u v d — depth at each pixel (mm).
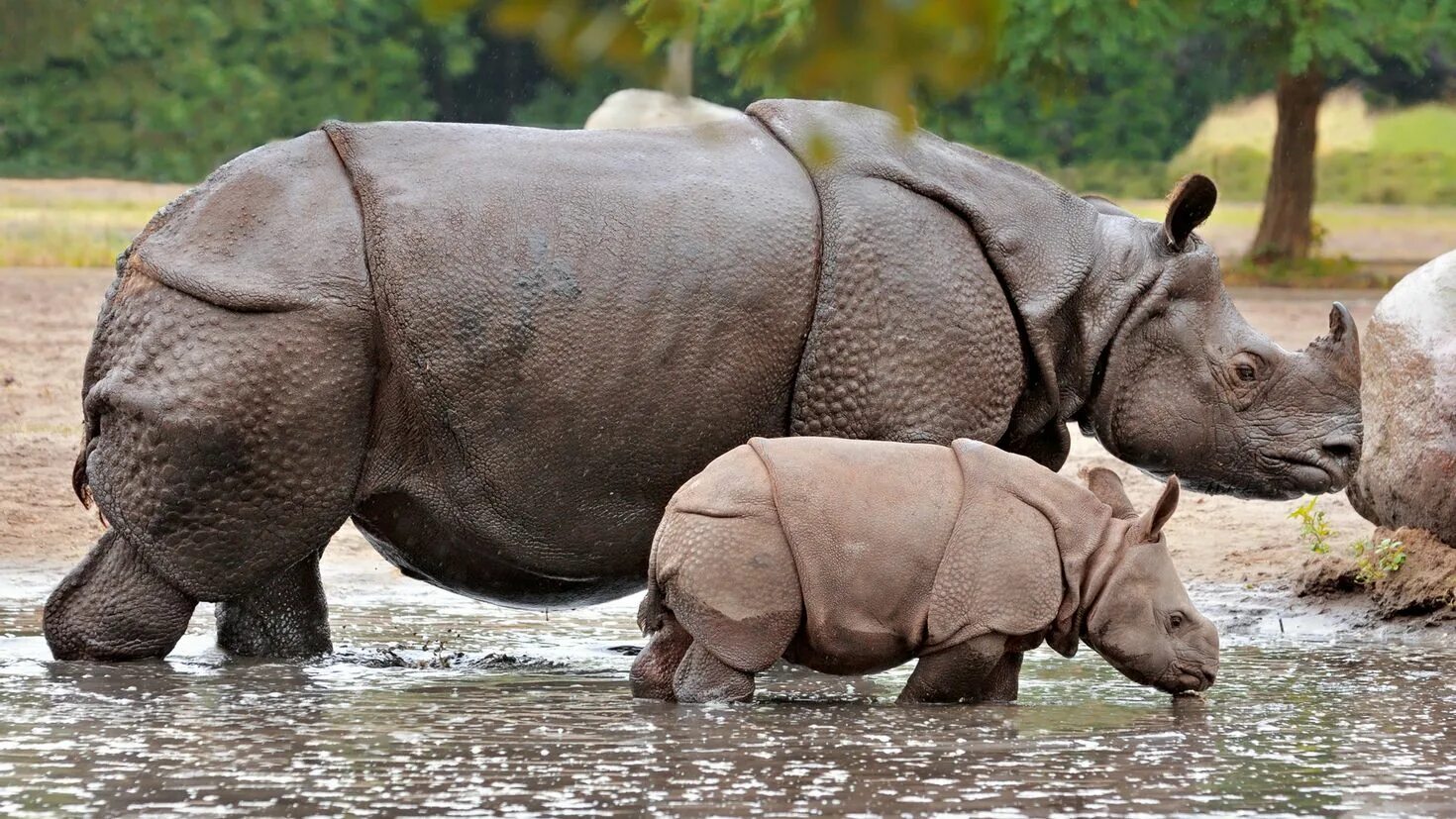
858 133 16219
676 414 15469
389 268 15062
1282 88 58281
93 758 12148
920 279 15773
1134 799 11305
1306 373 16938
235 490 15094
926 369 15703
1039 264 16391
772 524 13992
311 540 15391
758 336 15539
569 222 15375
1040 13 48125
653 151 15953
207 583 15406
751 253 15523
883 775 11852
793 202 15750
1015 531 14266
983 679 14328
